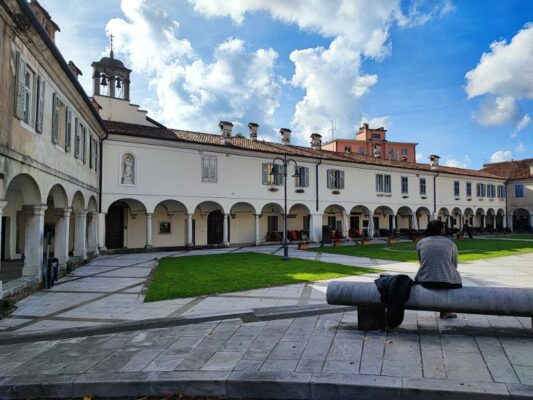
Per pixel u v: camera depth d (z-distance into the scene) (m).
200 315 7.50
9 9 7.76
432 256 5.57
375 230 37.31
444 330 5.85
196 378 4.41
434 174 38.47
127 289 10.67
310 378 4.26
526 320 6.36
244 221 29.89
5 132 7.97
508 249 22.84
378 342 5.38
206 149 25.08
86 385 4.45
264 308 7.98
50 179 11.30
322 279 11.84
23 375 4.73
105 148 21.41
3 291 8.48
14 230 17.53
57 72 11.48
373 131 54.69
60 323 7.30
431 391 3.88
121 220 24.56
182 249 23.73
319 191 30.53
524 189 45.59
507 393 3.74
